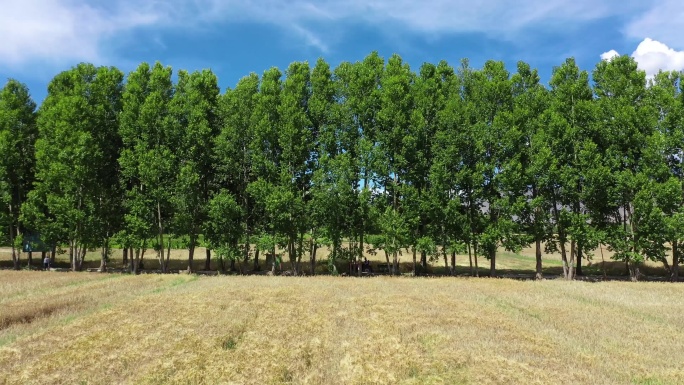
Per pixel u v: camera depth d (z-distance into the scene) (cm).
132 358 1366
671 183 3647
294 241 4431
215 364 1298
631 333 1702
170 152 4275
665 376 1221
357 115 4462
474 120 4391
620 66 4350
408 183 4372
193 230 4334
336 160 4175
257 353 1404
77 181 4197
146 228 4103
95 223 4275
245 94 4512
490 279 3578
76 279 3319
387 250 4088
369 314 2000
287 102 4338
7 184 4556
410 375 1252
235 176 4538
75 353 1409
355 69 4672
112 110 4650
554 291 2803
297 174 4397
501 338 1602
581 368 1280
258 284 3002
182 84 5066
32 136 4897
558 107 4241
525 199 4016
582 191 3925
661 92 4116
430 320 1864
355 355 1384
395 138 4212
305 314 1978
